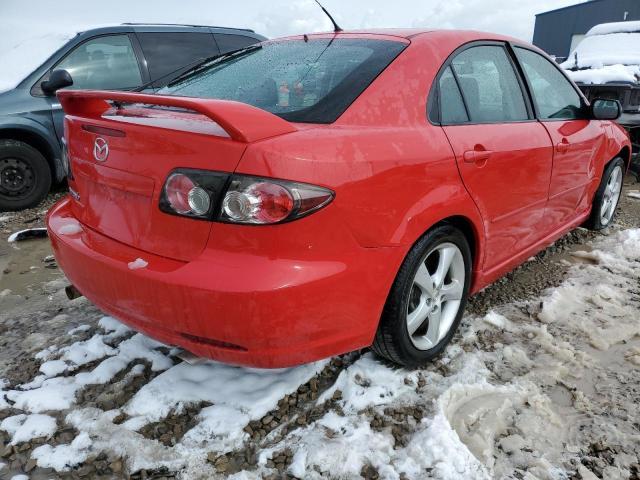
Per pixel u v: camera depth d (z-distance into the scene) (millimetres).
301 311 1641
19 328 2676
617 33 8734
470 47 2482
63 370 2303
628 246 3680
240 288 1562
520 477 1730
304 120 1869
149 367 2297
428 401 2059
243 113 1599
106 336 2531
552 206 3010
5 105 4648
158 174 1694
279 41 2693
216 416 1964
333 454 1797
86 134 1963
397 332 2033
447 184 2061
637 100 6367
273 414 2006
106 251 1865
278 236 1581
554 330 2607
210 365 2256
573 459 1810
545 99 3031
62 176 5062
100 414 2008
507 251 2670
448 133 2125
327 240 1664
